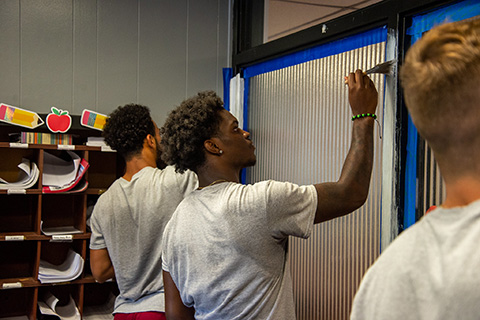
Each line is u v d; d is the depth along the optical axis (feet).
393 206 6.14
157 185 6.11
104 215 6.17
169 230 4.62
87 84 10.14
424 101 2.01
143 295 6.13
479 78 1.86
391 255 2.12
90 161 10.45
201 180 4.60
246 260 4.09
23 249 9.90
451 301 1.77
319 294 7.73
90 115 9.53
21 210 9.90
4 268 9.75
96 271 6.46
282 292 4.23
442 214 2.01
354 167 4.35
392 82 6.20
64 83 9.97
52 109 9.25
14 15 9.59
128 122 6.41
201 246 4.26
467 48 1.89
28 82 9.70
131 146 6.40
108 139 6.53
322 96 7.73
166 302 4.82
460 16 5.41
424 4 5.74
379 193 6.49
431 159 5.74
